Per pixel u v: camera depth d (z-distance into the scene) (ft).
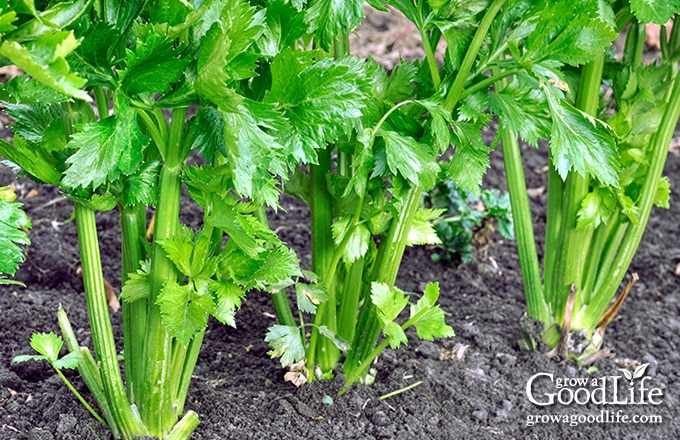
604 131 4.69
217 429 4.99
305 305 4.89
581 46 4.58
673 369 5.82
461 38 4.80
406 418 5.18
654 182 5.53
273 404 5.17
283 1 4.45
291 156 4.50
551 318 5.74
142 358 4.66
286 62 4.37
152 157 4.59
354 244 4.99
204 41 4.13
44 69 3.71
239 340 5.71
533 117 4.81
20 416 4.99
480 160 4.84
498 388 5.52
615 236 5.70
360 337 5.22
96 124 4.16
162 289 4.44
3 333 5.59
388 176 4.89
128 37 4.28
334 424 5.09
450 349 5.76
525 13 4.75
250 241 4.40
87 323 5.77
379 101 4.85
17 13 3.94
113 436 4.85
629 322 6.18
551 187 5.65
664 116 5.45
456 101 4.80
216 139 4.29
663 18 4.80
